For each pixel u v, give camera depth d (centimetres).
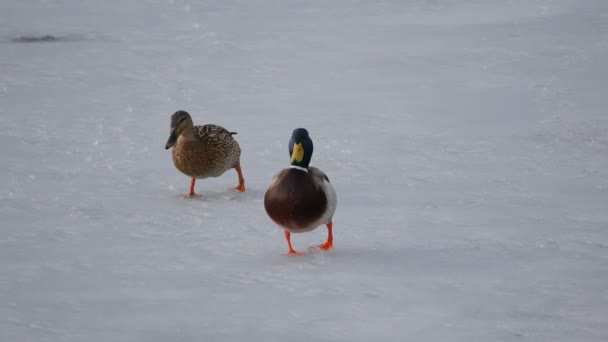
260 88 2038
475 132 1619
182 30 2816
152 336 736
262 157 1488
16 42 2605
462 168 1383
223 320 777
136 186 1305
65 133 1617
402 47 2506
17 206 1165
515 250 989
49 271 906
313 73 2194
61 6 3291
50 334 733
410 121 1714
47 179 1315
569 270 920
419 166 1398
